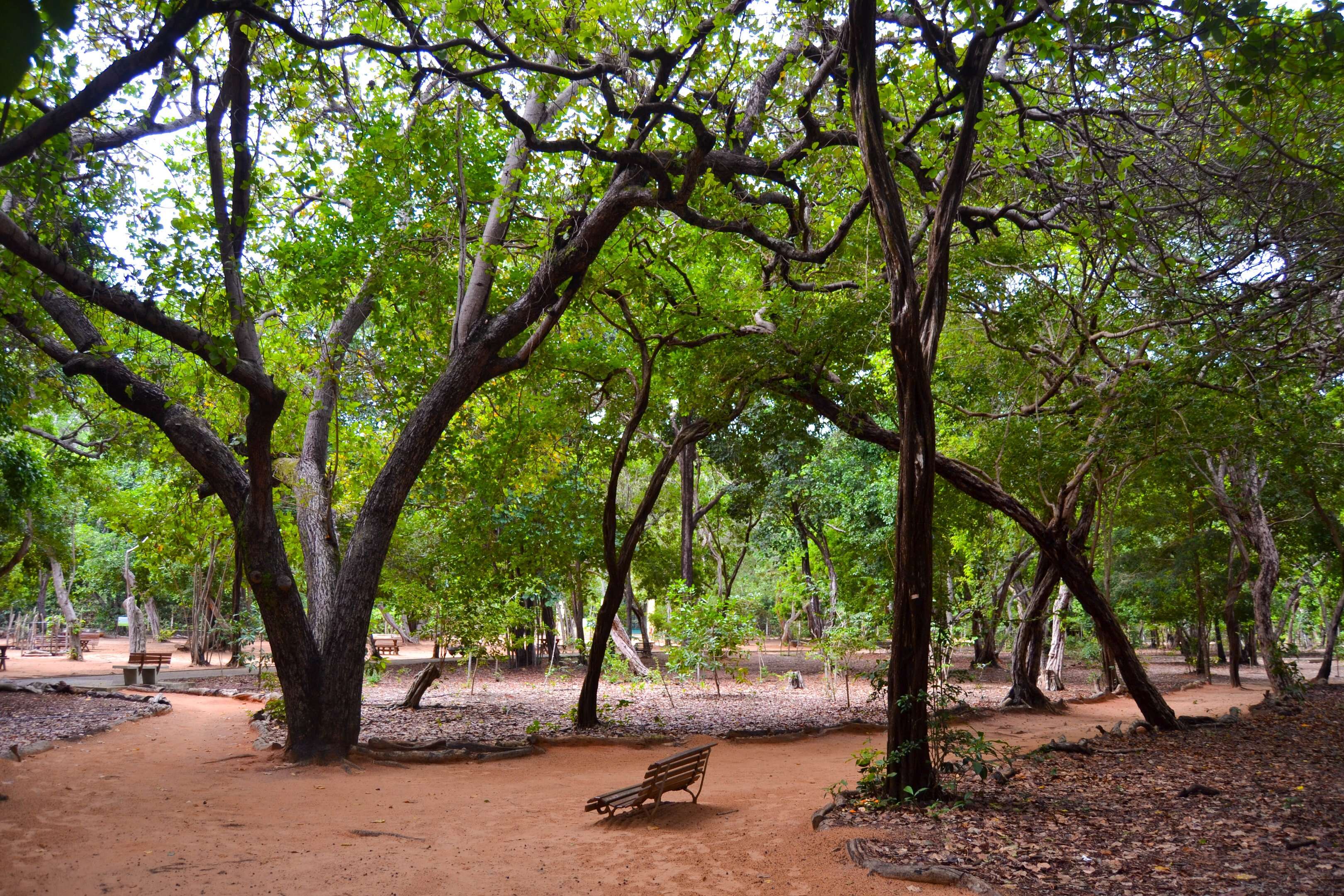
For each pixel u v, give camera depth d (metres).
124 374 11.85
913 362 8.81
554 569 21.44
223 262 10.67
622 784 10.89
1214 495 21.69
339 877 6.83
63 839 7.75
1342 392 14.92
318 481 14.38
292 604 11.93
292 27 7.83
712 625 21.30
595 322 17.66
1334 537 19.17
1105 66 8.47
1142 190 10.86
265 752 12.51
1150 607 30.94
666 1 10.61
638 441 19.81
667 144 12.24
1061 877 6.40
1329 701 18.98
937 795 8.77
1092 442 14.27
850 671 24.34
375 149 12.63
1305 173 8.82
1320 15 6.66
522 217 14.59
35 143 5.88
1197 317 10.47
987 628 28.73
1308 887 5.96
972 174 12.20
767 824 8.34
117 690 20.80
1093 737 14.73
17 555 26.70
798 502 33.28
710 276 17.42
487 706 19.31
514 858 7.38
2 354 14.49
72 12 0.93
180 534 25.84
